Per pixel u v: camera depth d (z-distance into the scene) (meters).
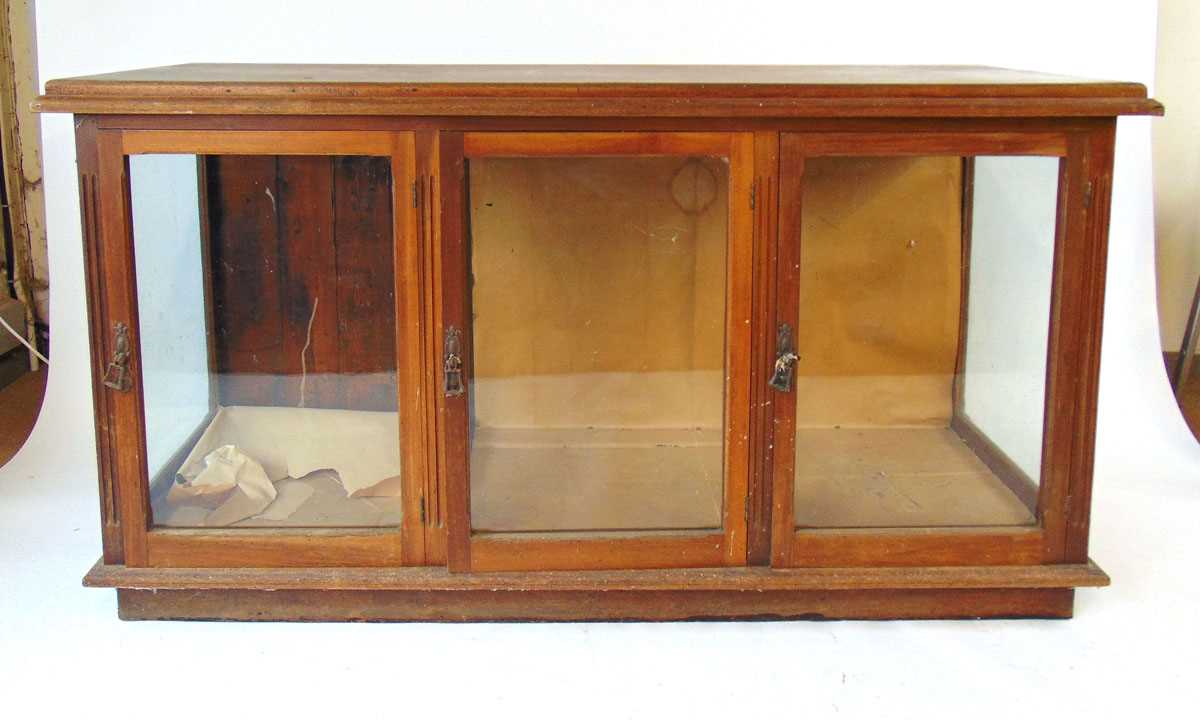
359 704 1.45
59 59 2.21
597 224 1.58
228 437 1.70
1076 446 1.59
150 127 1.50
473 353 1.61
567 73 1.77
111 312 1.54
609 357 1.63
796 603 1.65
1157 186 2.86
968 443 1.67
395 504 1.61
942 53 2.23
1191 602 1.71
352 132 1.50
